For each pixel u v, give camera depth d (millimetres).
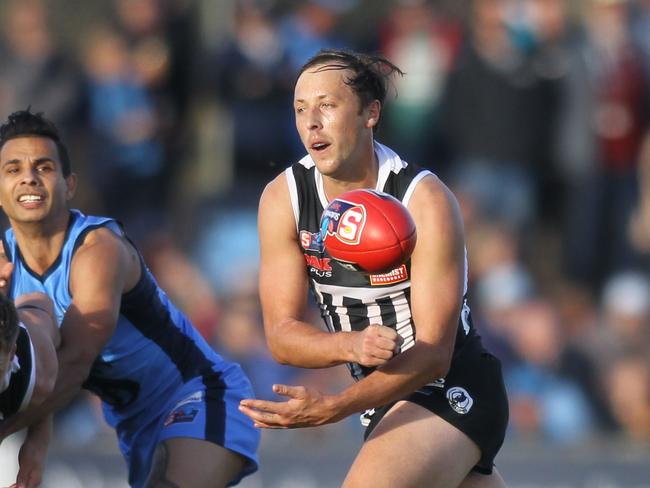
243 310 27547
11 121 14461
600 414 27484
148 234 31422
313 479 23203
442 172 32406
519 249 31047
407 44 32281
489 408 14133
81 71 32438
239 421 15656
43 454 14008
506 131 31469
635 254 32281
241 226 31906
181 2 33344
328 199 13750
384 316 14055
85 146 31641
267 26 32125
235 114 32406
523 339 27938
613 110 31859
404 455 13422
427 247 13250
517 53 31438
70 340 13852
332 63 13250
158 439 15500
